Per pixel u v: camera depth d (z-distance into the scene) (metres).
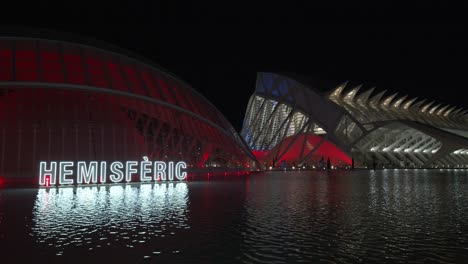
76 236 9.55
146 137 34.38
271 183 29.31
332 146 76.94
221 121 45.59
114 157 31.23
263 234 9.77
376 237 9.41
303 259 7.51
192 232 10.01
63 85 30.89
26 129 28.88
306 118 82.62
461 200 17.23
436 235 9.62
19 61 31.52
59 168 24.45
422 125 72.12
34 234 9.77
